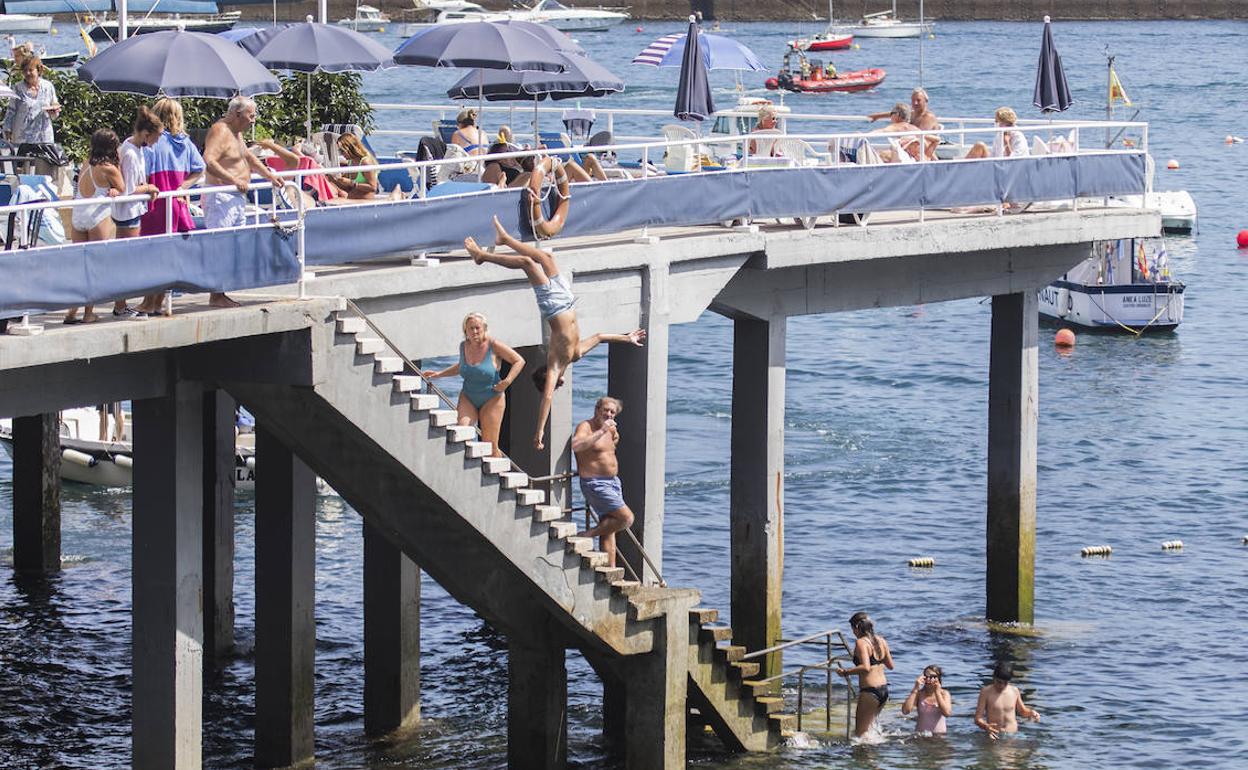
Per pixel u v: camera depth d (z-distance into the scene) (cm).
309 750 6631
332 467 5975
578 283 6881
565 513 6419
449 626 8588
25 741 7144
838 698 7769
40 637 8388
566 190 6750
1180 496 11538
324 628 8594
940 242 8112
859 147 8138
